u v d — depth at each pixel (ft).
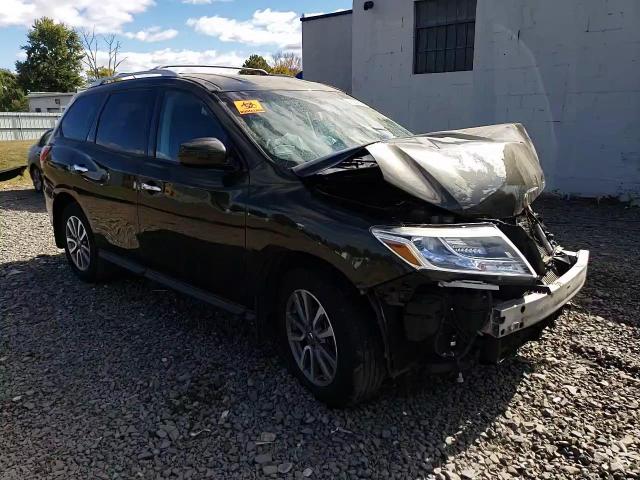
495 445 9.20
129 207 14.20
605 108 30.68
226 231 11.33
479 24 34.50
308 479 8.42
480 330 9.04
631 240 22.22
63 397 10.71
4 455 9.00
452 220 9.30
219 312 14.75
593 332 13.33
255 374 11.43
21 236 24.57
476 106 35.68
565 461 8.84
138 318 14.47
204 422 9.83
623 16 29.25
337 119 13.19
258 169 10.98
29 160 38.47
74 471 8.61
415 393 10.71
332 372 9.95
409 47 38.34
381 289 8.95
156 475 8.52
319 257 9.64
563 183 32.89
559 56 31.71
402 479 8.42
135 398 10.62
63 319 14.49
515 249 9.12
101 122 15.98
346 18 49.83
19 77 206.39
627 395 10.64
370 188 9.78
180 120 12.98
